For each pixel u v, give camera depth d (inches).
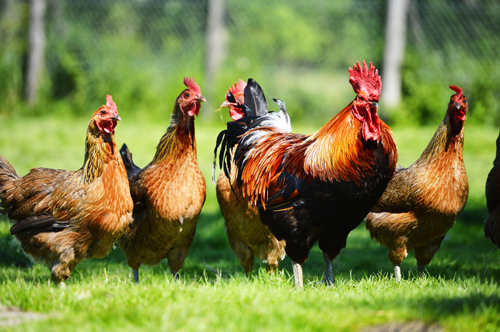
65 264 248.4
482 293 216.7
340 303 212.7
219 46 844.0
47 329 180.9
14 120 834.8
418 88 796.0
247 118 299.0
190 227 276.7
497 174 269.0
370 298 220.4
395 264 287.4
